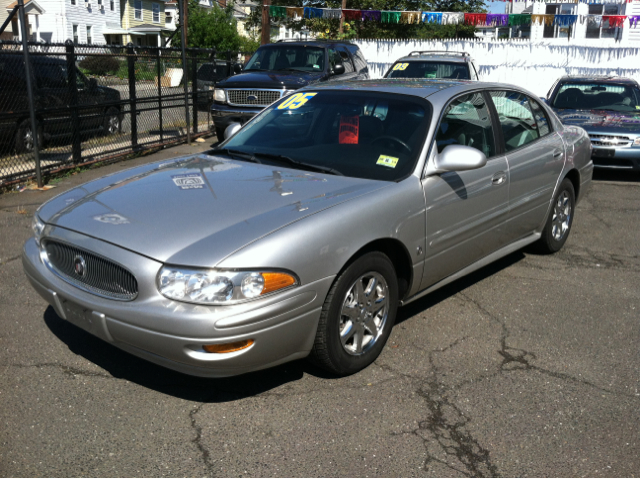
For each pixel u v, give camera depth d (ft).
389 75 39.42
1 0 112.88
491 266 17.83
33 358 11.69
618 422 10.16
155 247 9.52
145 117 34.73
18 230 19.79
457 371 11.71
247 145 14.21
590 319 14.28
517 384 11.28
